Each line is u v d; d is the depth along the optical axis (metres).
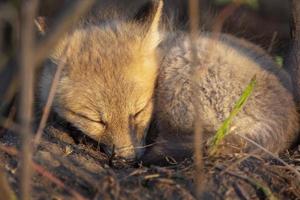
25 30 4.75
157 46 9.88
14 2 7.79
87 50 9.40
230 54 8.87
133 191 7.00
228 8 11.61
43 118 6.83
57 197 6.80
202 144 8.01
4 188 6.18
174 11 11.64
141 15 10.07
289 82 9.23
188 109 8.64
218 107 8.34
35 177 7.15
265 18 15.28
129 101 9.02
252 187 7.16
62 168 7.50
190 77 8.73
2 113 10.09
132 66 9.19
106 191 6.91
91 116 9.10
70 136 9.39
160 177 7.30
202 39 9.30
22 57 4.79
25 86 4.91
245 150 7.91
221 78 8.48
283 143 8.45
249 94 8.22
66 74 9.29
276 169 7.52
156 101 9.33
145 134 9.41
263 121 8.23
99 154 8.80
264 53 9.86
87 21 10.63
